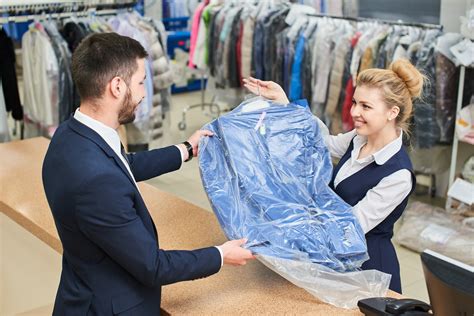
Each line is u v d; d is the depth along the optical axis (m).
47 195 1.50
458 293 1.20
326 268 1.66
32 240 2.59
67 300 1.53
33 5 4.23
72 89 4.32
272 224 1.68
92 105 1.48
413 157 4.33
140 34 4.53
